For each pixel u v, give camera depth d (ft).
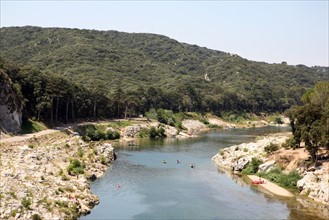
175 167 469.98
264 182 393.70
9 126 506.07
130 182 388.37
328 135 365.61
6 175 303.27
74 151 458.09
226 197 341.21
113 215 286.46
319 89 572.10
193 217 287.07
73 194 306.14
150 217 284.82
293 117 431.02
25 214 242.99
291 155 415.64
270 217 288.51
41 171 340.59
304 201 330.34
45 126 592.60
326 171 356.79
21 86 597.52
